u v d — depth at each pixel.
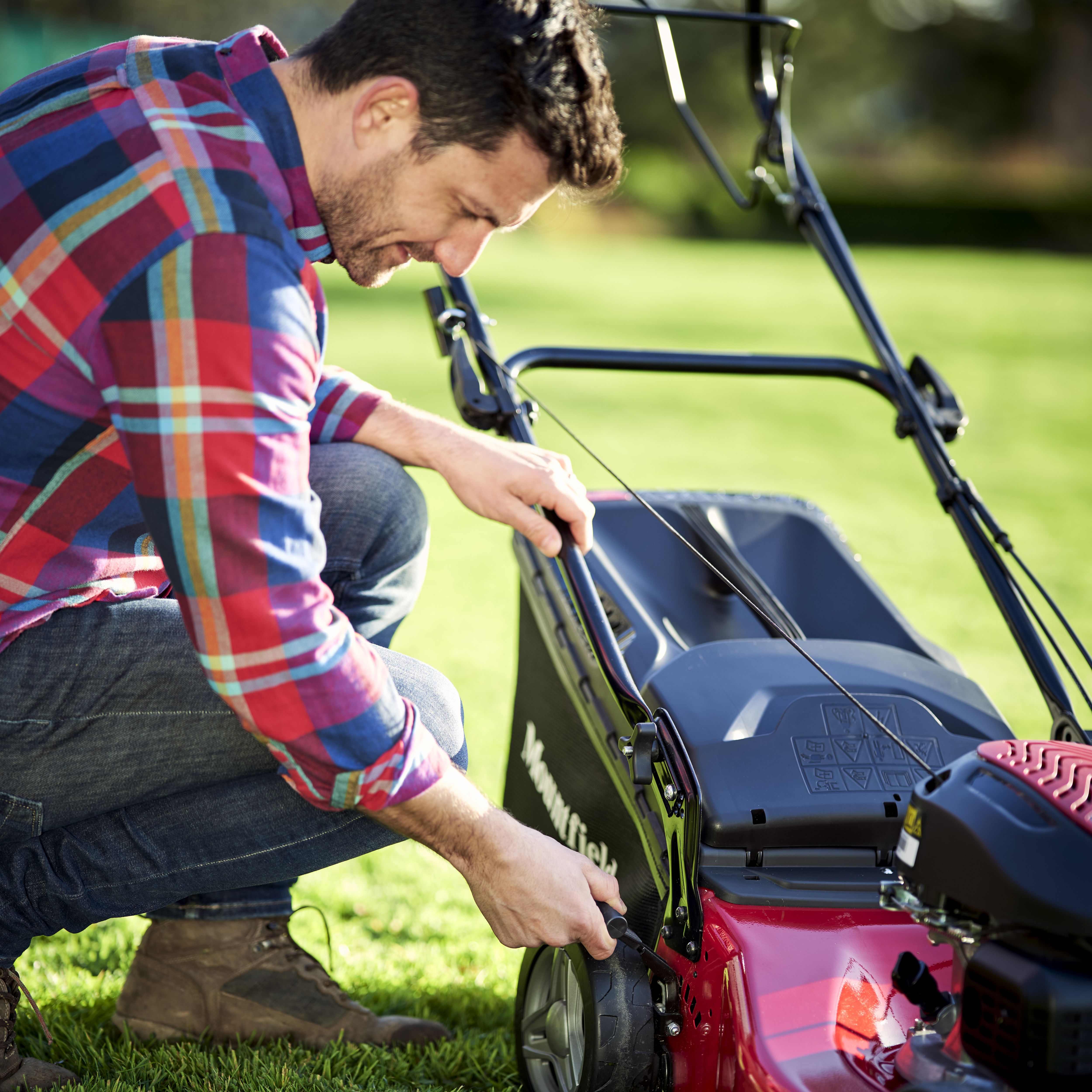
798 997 1.24
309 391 1.19
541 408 1.90
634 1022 1.35
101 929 2.03
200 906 1.70
